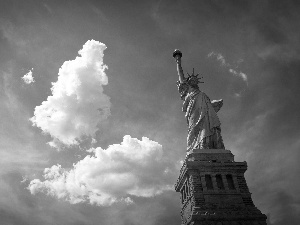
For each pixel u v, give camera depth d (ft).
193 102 266.36
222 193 201.77
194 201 196.75
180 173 235.20
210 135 245.65
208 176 212.64
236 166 214.90
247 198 202.28
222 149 232.12
